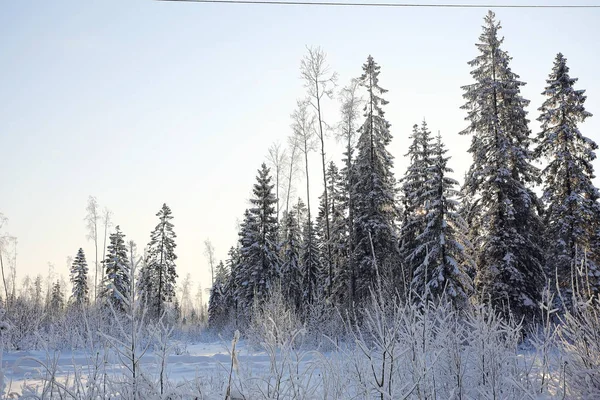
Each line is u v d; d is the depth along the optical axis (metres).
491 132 22.47
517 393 4.86
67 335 12.08
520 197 20.91
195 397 3.52
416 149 31.09
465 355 5.22
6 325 3.59
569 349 5.12
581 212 20.98
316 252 37.69
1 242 44.00
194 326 34.06
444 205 21.73
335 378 4.25
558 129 22.50
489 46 23.58
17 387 5.48
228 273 56.53
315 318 17.05
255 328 15.31
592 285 18.94
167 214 46.53
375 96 28.55
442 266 20.25
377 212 27.47
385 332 4.00
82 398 3.62
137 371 3.42
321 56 28.19
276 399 3.77
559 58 23.55
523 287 19.53
